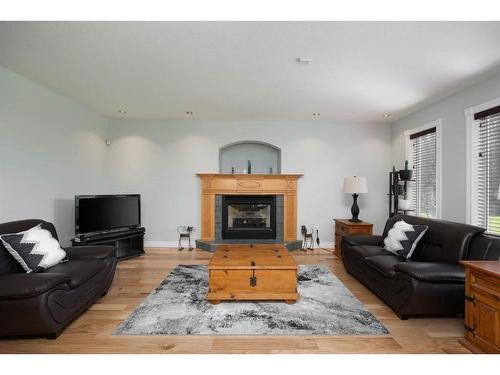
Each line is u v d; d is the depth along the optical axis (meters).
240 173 5.14
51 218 3.54
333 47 2.29
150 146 4.95
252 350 1.83
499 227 2.81
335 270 3.64
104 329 2.08
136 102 3.94
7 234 2.22
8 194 2.89
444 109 3.59
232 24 1.97
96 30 2.06
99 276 2.54
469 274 1.85
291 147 5.02
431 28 1.98
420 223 2.97
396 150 4.86
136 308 2.44
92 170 4.45
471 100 3.14
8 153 2.88
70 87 3.36
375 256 2.84
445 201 3.54
